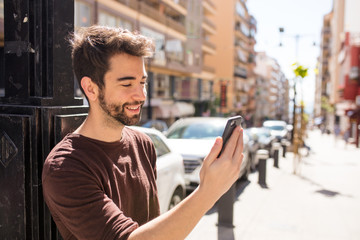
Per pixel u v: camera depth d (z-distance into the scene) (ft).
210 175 2.72
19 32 4.40
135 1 73.56
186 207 2.71
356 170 34.65
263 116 292.61
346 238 14.66
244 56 200.13
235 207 19.27
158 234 2.64
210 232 14.93
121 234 2.72
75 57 3.43
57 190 2.97
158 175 12.24
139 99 3.34
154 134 14.40
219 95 151.84
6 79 4.50
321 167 36.86
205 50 125.80
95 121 3.52
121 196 3.59
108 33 3.29
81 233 2.88
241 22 187.62
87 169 3.18
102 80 3.26
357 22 105.09
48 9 4.35
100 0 59.62
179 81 110.73
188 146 21.62
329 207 19.56
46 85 4.42
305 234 15.06
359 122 93.45
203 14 131.34
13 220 4.15
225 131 2.83
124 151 3.84
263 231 15.28
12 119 4.06
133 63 3.28
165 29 88.43
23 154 4.02
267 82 322.75
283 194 22.63
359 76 96.53
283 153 46.32
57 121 4.19
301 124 32.63
